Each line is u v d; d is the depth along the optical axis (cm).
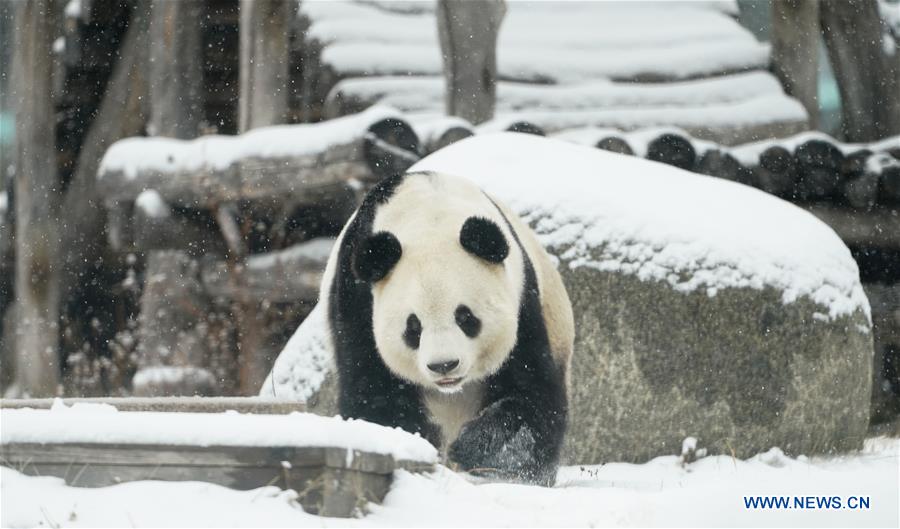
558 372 1328
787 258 1555
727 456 1498
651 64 2719
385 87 2552
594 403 1478
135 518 792
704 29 2809
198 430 854
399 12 2777
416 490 892
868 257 2441
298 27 2748
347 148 2017
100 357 3052
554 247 1503
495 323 1205
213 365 2580
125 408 1223
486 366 1234
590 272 1496
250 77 2500
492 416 1258
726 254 1519
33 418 890
